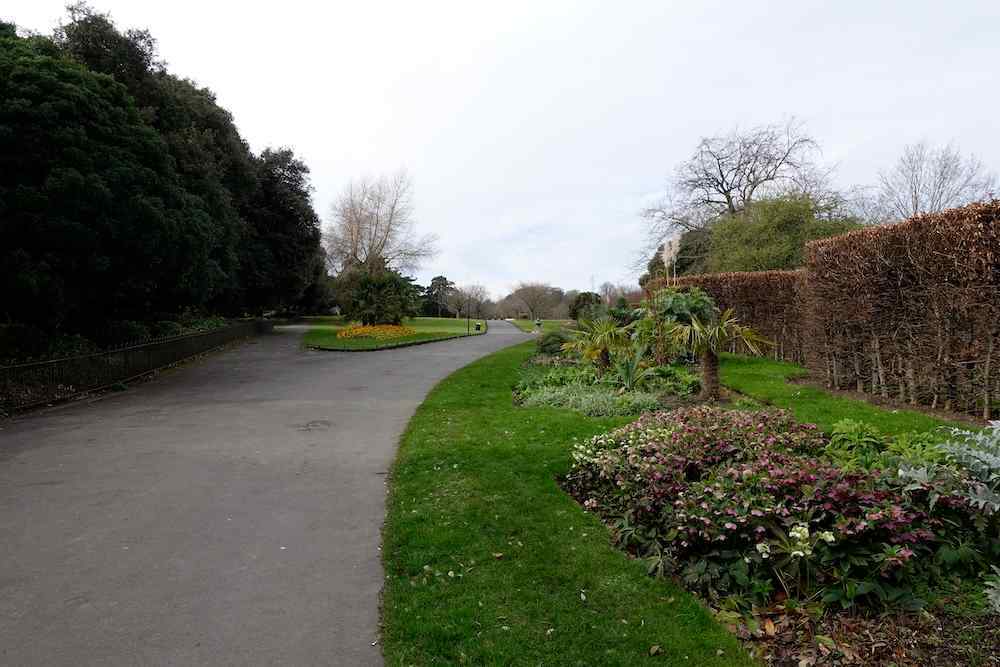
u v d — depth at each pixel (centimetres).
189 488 546
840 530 302
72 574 371
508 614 304
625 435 552
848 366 976
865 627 283
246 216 3178
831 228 2208
